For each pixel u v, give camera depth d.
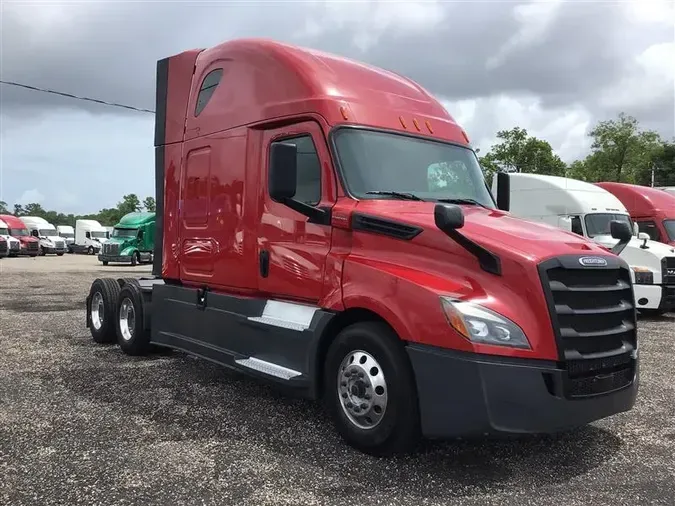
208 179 6.43
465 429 3.94
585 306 4.23
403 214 4.66
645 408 5.86
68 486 3.85
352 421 4.55
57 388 6.15
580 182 15.25
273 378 5.11
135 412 5.38
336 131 5.07
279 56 5.69
